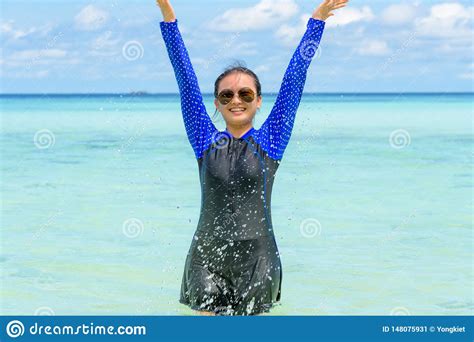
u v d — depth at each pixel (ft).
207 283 14.85
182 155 47.24
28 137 64.75
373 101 217.97
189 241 22.71
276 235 23.57
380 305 16.40
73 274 19.15
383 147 53.93
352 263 20.10
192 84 15.89
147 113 125.18
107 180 36.19
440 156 47.50
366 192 32.27
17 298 17.07
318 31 15.76
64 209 28.14
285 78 15.70
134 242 22.70
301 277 18.70
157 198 30.40
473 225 25.11
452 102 211.82
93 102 197.88
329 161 44.47
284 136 15.56
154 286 18.04
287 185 34.27
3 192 32.68
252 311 14.75
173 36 15.97
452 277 18.67
